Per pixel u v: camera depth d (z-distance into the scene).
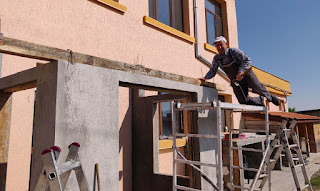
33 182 2.51
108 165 2.84
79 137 2.59
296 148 5.53
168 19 7.23
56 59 2.50
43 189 2.05
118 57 5.34
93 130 2.73
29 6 4.07
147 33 6.08
